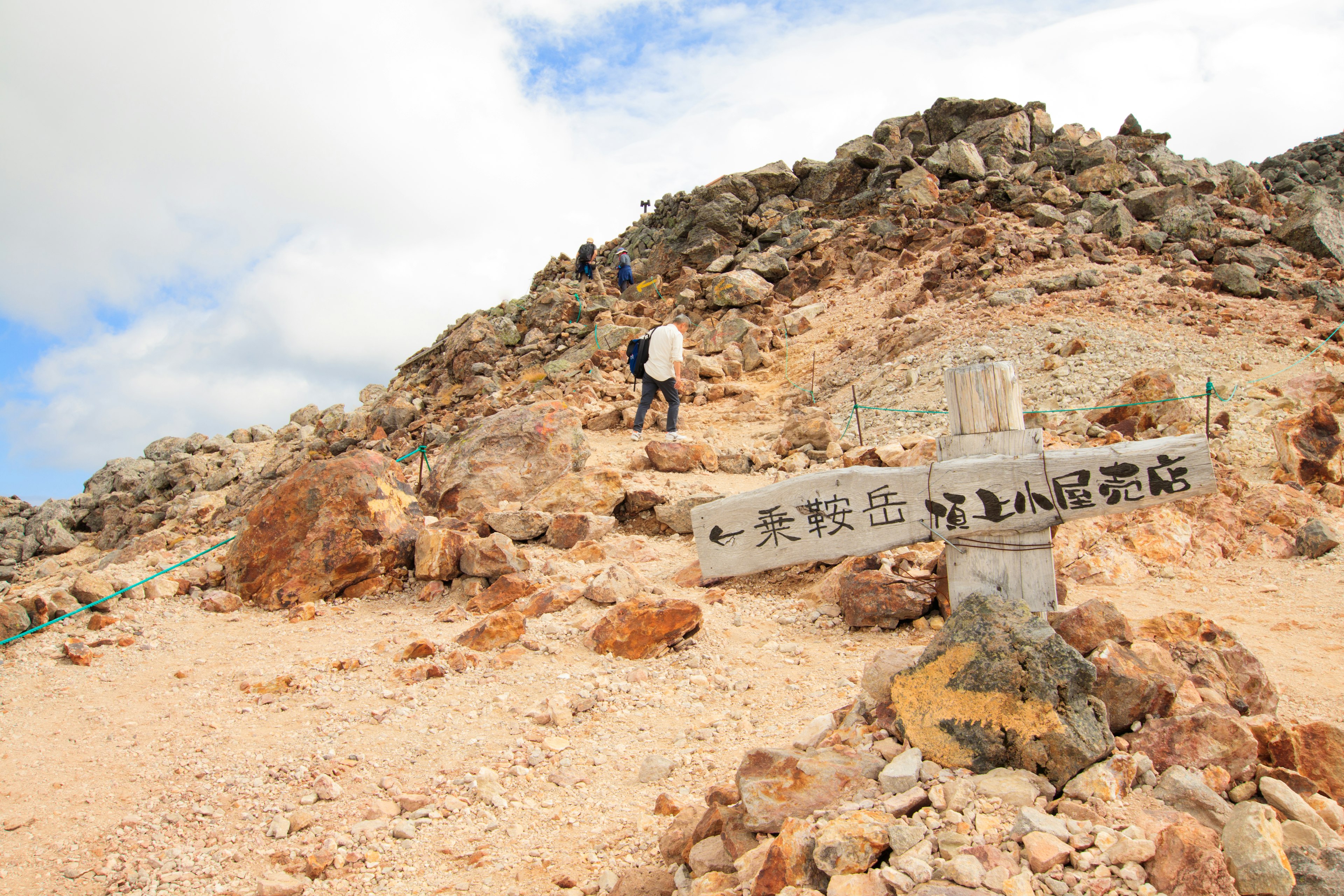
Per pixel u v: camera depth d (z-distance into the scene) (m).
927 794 2.96
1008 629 3.21
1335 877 2.45
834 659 5.56
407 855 3.88
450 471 9.85
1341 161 28.77
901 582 5.95
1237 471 8.38
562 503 8.69
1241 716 3.51
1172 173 23.09
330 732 5.00
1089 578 6.61
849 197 24.67
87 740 4.97
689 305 20.64
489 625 6.09
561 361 20.02
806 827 2.88
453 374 22.95
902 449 8.59
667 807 3.97
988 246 17.36
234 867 3.87
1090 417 9.62
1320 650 5.14
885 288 18.86
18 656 6.19
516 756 4.69
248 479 22.36
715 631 6.11
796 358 17.00
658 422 13.38
